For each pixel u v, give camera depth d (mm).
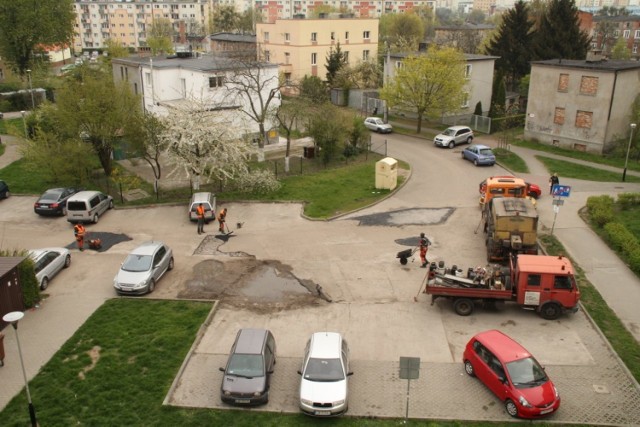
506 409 15625
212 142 34156
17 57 69125
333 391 15484
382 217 30938
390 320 20469
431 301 21719
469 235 28188
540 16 64438
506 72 62000
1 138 49312
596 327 19547
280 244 27562
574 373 17141
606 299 21656
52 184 37125
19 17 66000
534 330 19547
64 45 76750
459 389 16578
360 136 44844
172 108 36188
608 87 41000
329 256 26047
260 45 70188
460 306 20562
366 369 17609
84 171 35656
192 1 156500
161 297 22484
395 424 15188
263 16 152625
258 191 34875
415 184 36875
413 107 51812
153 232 29406
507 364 15711
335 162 42125
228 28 122500
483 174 38875
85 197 30438
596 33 109562
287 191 35219
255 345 16969
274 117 43438
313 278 23891
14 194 35500
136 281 22438
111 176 37719
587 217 30406
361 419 15422
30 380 17062
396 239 27812
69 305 21812
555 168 39625
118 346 18859
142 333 19672
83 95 35281
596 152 42781
